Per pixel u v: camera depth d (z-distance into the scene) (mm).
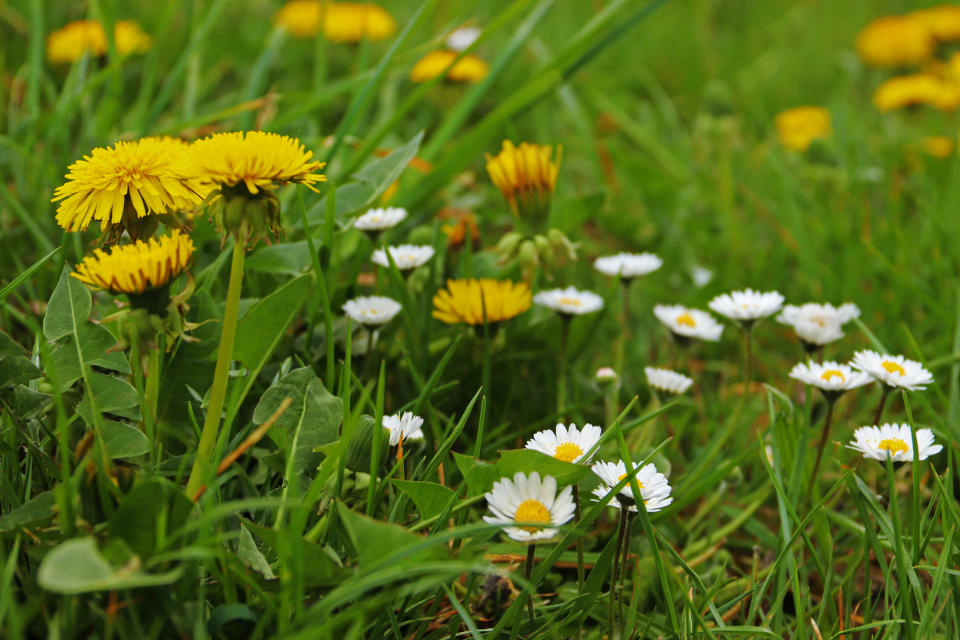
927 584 768
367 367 792
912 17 1769
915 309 935
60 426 684
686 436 860
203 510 701
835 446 788
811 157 1303
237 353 745
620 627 720
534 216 827
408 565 675
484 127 928
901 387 755
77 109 1013
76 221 702
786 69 1921
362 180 830
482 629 726
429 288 831
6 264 867
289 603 685
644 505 702
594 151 1191
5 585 667
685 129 1547
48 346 717
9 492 707
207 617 688
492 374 831
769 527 808
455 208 982
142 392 717
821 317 819
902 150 1308
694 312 836
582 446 721
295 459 721
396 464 729
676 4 2240
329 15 1393
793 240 1004
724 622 748
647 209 1109
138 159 701
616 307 950
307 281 740
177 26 1419
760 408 867
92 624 681
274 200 690
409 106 909
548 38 1802
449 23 1693
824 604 732
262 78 1016
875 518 769
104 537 682
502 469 709
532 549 706
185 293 696
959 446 788
